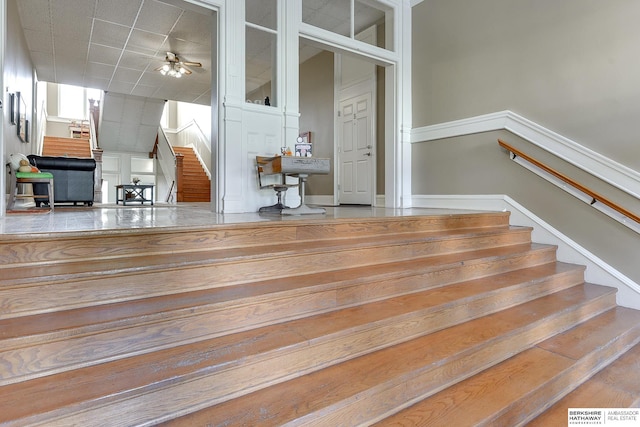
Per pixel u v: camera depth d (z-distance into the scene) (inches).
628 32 111.7
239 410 46.8
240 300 60.1
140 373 46.2
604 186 116.7
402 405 55.9
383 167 204.5
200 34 206.2
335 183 236.1
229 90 132.8
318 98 253.1
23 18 188.9
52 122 451.8
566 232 126.1
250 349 53.1
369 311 70.4
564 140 125.8
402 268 85.3
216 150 135.0
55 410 38.2
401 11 182.1
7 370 43.6
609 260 115.7
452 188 167.6
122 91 306.8
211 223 83.5
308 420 45.8
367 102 213.3
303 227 92.5
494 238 121.6
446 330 74.9
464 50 161.0
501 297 88.7
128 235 69.2
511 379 65.2
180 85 290.0
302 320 65.3
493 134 150.0
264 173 137.3
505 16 145.1
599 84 118.3
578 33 123.3
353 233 101.7
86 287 56.4
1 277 53.1
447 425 52.0
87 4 176.1
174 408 45.4
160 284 62.4
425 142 180.2
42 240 61.4
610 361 83.0
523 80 139.4
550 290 104.6
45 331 45.9
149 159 440.8
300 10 150.0
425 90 179.5
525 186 138.9
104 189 418.0
